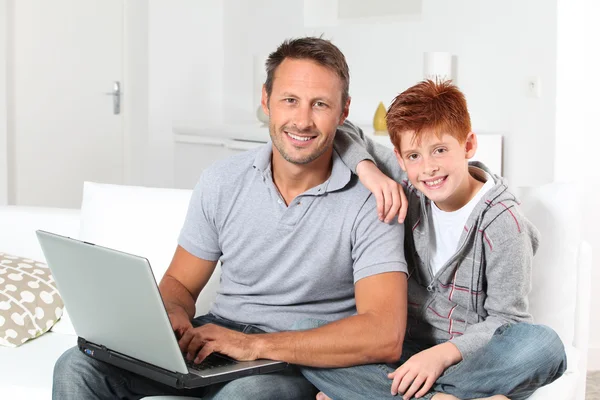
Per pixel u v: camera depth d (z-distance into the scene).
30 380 2.32
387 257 2.12
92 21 5.98
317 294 2.23
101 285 1.97
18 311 2.63
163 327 1.87
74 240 2.00
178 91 6.04
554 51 3.97
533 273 2.49
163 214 2.70
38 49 5.77
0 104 5.50
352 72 5.15
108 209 2.74
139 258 1.82
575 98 3.98
